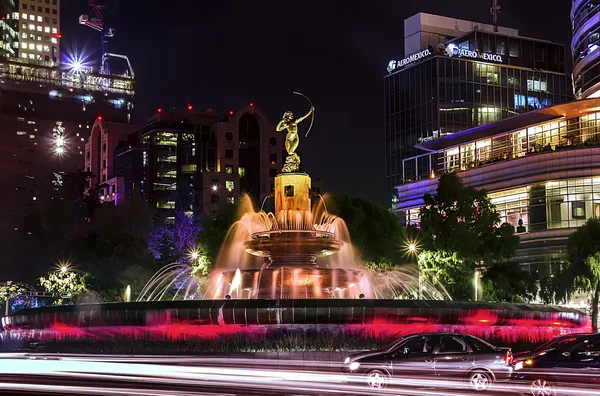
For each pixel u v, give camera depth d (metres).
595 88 96.25
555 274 67.50
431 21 142.62
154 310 27.16
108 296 66.44
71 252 75.06
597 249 62.09
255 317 26.42
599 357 20.77
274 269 32.53
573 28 105.56
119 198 161.88
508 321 29.08
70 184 126.88
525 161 89.00
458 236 52.34
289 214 33.38
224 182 158.25
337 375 21.59
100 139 180.62
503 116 133.75
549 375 20.89
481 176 94.75
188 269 66.88
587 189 84.19
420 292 54.22
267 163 165.25
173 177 158.62
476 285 53.34
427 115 133.12
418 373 21.09
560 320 30.81
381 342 26.95
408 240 55.34
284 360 25.44
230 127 161.00
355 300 27.03
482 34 135.50
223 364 25.42
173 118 165.62
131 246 68.62
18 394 17.59
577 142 88.44
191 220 98.12
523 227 88.31
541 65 138.75
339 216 54.09
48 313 29.28
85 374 22.36
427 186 104.19
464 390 20.80
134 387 19.09
